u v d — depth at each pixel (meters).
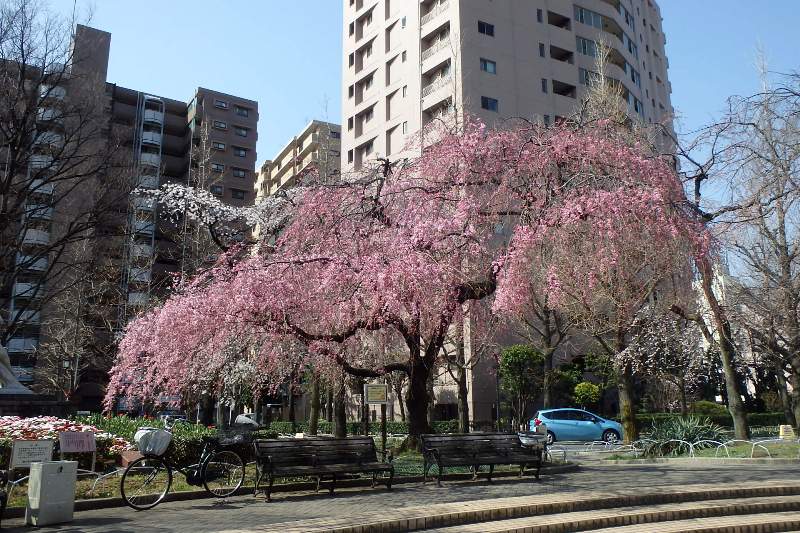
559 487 9.82
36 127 19.91
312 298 11.37
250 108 63.88
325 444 9.90
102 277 31.42
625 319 16.84
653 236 10.76
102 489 9.15
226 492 9.34
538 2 43.09
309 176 15.50
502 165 12.43
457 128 14.59
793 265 16.14
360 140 48.06
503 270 10.67
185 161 58.94
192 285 11.86
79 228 21.28
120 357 12.77
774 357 20.06
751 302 16.89
